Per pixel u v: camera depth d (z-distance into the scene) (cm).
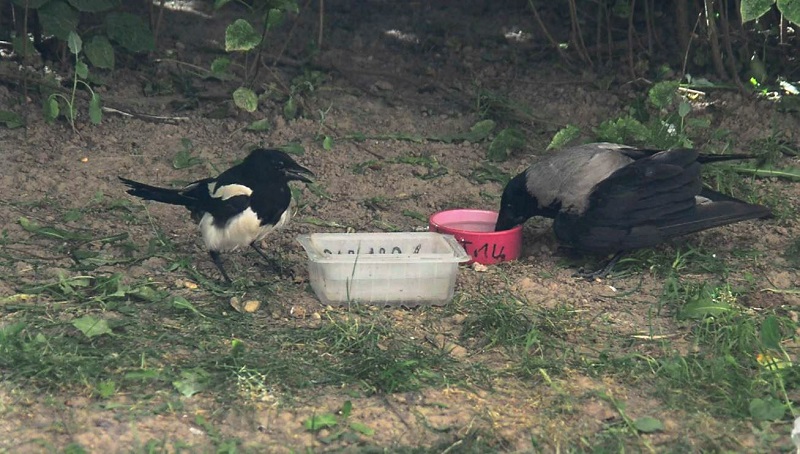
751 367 717
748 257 891
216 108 1148
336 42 1314
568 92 1235
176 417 636
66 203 950
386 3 1428
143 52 1230
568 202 850
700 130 1143
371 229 942
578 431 639
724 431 643
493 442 625
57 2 1105
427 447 615
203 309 775
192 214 841
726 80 1236
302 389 671
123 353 698
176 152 1069
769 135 1134
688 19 1312
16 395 650
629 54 1245
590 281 853
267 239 914
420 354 720
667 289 820
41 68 1187
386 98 1205
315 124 1141
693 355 728
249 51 1251
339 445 616
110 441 611
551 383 689
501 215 889
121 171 1020
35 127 1088
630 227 840
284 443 616
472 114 1188
